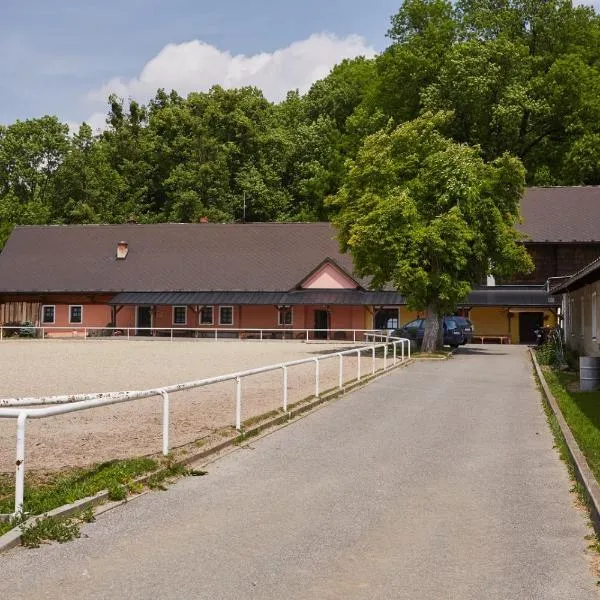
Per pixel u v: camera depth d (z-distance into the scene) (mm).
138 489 9828
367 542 7805
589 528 8289
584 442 12367
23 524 7777
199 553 7402
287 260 66438
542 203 61312
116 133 89188
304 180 79812
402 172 40594
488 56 64250
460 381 25250
